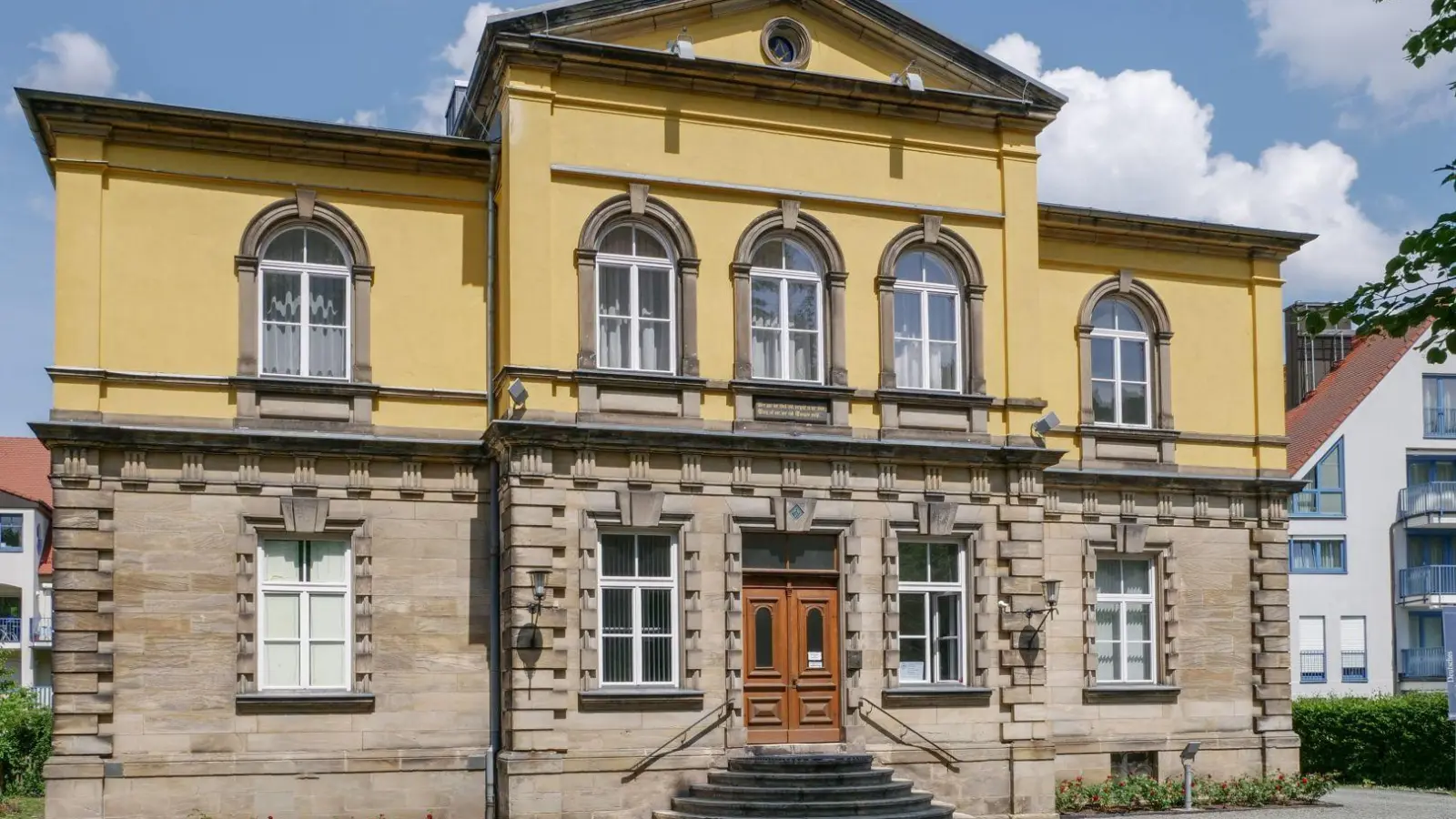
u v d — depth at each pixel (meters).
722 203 22.67
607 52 21.89
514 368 21.11
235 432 20.80
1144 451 26.23
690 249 22.39
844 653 22.41
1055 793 23.73
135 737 20.08
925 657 23.14
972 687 22.97
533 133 21.66
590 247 21.83
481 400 22.31
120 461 20.44
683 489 21.78
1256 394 27.30
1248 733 26.28
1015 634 23.28
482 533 22.06
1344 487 47.62
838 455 22.55
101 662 20.00
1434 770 29.50
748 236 22.72
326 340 21.98
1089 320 26.16
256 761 20.48
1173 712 25.75
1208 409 26.92
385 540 21.56
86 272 20.64
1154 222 26.41
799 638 22.38
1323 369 52.41
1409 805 25.50
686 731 21.36
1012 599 23.33
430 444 21.67
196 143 21.39
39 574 51.75
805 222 23.05
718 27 23.03
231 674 20.61
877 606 22.66
